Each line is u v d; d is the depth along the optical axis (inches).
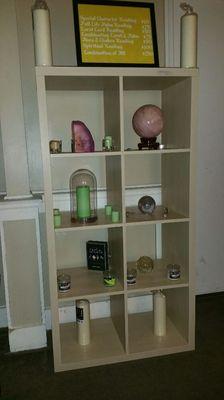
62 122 78.5
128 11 68.6
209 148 93.2
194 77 64.8
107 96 74.6
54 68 59.6
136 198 84.8
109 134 74.7
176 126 73.3
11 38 67.0
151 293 89.9
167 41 82.4
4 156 70.7
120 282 73.2
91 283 73.9
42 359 73.3
